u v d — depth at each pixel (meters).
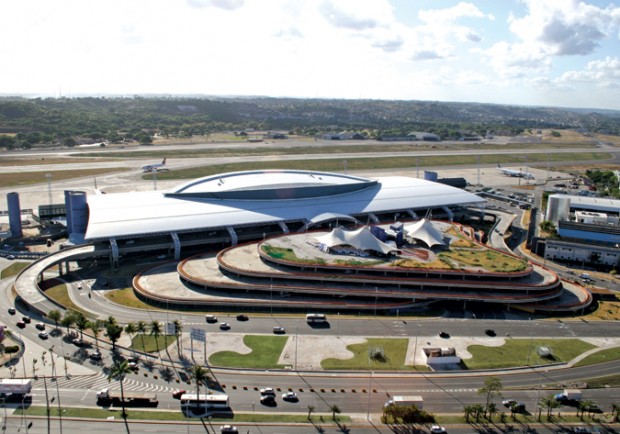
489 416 104.06
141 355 122.81
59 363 118.19
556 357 129.25
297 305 151.75
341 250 178.25
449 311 157.00
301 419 100.38
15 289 155.38
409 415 99.19
